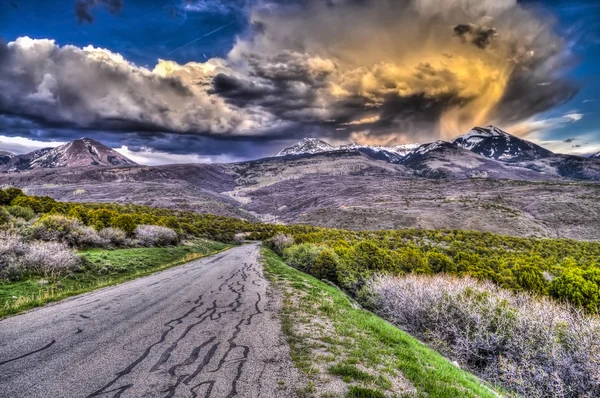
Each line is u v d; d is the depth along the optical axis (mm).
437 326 11500
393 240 50625
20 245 14070
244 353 6125
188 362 5570
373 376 5488
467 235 56156
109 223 28672
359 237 53625
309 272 25219
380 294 15703
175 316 8664
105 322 7797
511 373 8195
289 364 5719
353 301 16344
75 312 8641
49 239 18984
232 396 4441
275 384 4887
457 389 5488
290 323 8500
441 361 7465
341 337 7613
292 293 13000
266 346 6594
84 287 13242
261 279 16656
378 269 21109
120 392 4414
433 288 12883
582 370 7562
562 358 7914
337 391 4797
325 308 10570
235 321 8430
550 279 20609
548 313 9914
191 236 44156
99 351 5895
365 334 8148
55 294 11086
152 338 6766
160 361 5562
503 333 9703
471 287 13039
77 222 22891
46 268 13406
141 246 28203
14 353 5629
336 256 24297
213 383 4809
